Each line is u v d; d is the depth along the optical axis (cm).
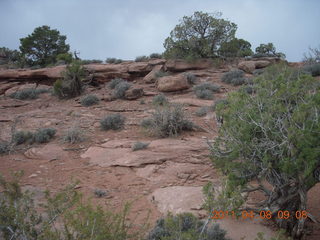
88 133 1173
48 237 309
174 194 605
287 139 390
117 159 851
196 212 524
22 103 1970
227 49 2548
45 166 836
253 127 454
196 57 2439
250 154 444
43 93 2291
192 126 1116
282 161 396
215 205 386
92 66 2483
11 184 363
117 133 1152
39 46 4066
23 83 2628
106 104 1730
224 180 483
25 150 1013
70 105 1811
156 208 566
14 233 307
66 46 4222
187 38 2542
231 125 487
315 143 376
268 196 490
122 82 2038
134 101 1748
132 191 652
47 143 1081
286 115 430
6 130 1268
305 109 395
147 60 2822
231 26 2522
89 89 2200
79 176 753
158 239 405
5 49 5234
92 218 311
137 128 1202
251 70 2261
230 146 477
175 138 1021
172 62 2447
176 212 534
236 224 475
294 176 406
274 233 444
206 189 391
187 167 757
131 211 552
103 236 309
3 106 1889
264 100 483
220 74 2292
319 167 389
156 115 1098
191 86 2016
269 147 422
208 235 407
